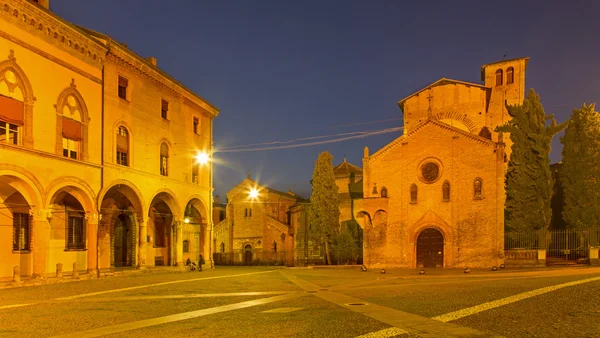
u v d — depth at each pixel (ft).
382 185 145.18
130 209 125.29
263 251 215.92
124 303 57.52
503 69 168.55
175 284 84.12
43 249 83.05
